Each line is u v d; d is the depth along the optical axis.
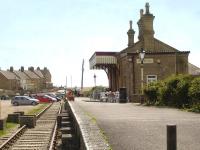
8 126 29.80
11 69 154.50
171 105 31.34
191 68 55.72
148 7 52.75
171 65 49.03
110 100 49.91
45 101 82.94
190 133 15.03
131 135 14.83
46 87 191.38
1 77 141.38
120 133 15.37
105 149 10.53
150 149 12.02
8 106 65.69
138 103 41.16
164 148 12.16
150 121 19.44
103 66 59.31
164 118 20.78
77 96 97.44
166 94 31.44
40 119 36.84
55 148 18.75
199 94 24.88
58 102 85.50
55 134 22.67
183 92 27.94
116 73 57.62
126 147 12.40
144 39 52.28
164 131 15.77
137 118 21.12
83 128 14.82
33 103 69.00
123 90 44.69
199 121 19.00
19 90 138.25
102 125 17.95
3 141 21.08
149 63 48.94
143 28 52.56
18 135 23.72
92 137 12.52
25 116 29.52
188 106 27.61
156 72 48.94
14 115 33.25
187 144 12.70
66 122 26.30
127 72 49.50
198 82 25.31
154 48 51.94
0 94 109.62
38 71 191.75
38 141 21.62
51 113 45.12
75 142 17.62
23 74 164.75
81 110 26.16
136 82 48.78
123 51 52.88
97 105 36.91
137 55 48.84
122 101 44.34
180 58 49.12
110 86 62.62
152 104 34.66
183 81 28.39
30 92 141.25
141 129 16.47
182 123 18.23
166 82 31.97
